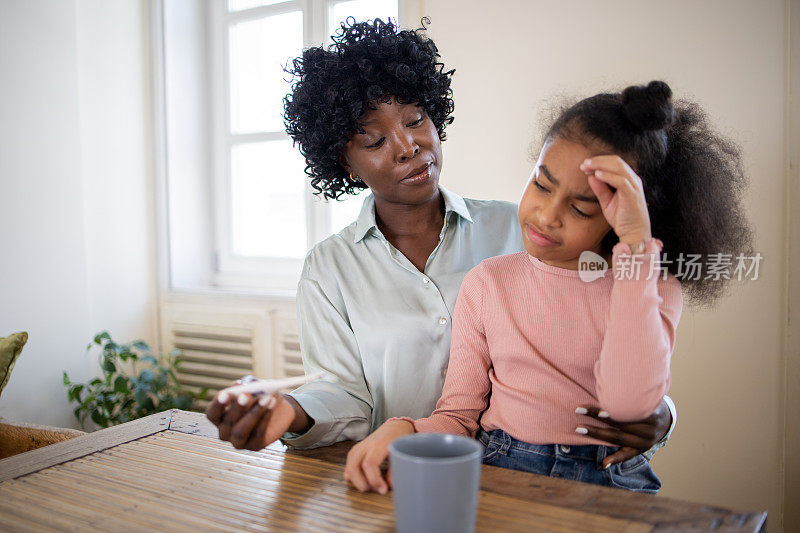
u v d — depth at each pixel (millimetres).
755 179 1523
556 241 791
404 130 1036
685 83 1601
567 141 771
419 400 1072
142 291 2561
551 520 609
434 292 1073
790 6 1467
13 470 769
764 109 1510
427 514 521
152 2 2494
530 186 816
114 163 2439
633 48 1660
